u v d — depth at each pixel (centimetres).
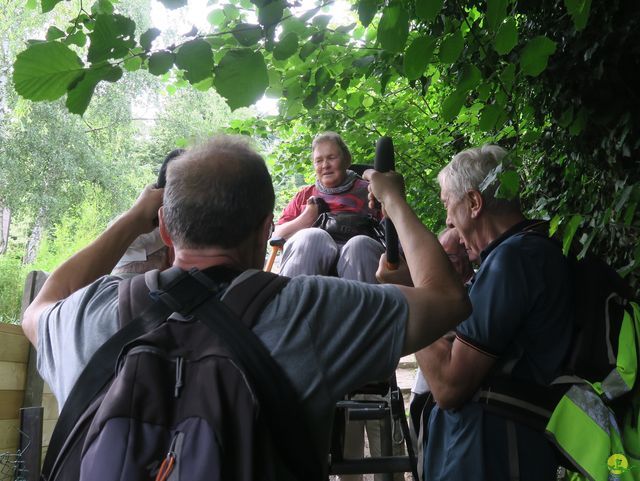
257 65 183
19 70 162
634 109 295
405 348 132
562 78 306
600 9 288
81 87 170
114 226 168
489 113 225
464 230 239
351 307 130
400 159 631
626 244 334
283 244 342
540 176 385
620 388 197
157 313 126
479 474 201
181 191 134
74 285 156
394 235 177
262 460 112
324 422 125
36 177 2077
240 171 136
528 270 206
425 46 180
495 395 205
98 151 2281
